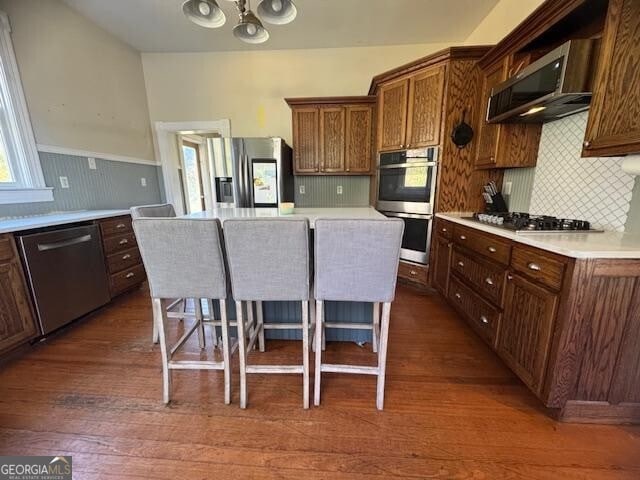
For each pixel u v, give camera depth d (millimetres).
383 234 1231
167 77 3859
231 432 1322
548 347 1319
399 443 1264
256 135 3955
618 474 1127
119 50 3441
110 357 1896
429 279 2920
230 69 3801
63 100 2752
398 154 3010
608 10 1237
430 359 1862
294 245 1291
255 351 1966
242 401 1455
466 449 1234
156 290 1417
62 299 2146
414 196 2934
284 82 3799
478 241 1967
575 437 1286
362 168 3621
